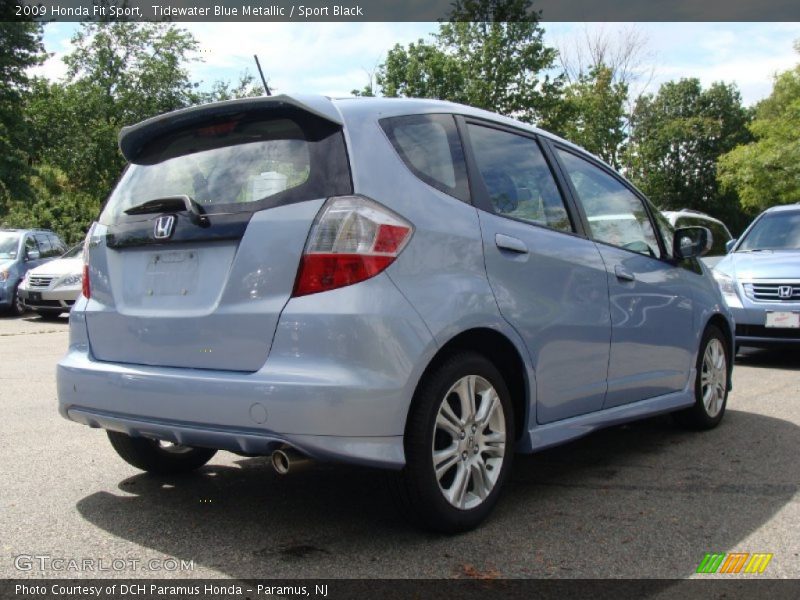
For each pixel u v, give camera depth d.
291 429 2.82
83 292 3.65
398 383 2.94
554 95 33.97
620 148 40.34
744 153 37.88
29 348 10.46
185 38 37.34
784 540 3.26
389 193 3.10
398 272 3.02
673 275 4.96
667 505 3.72
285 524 3.42
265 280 2.98
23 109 31.61
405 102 3.48
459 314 3.18
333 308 2.87
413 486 3.09
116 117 36.47
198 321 3.10
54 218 35.75
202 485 4.02
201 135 3.45
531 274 3.65
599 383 4.13
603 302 4.15
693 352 5.14
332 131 3.12
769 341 8.21
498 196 3.67
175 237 3.22
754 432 5.33
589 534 3.32
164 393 3.08
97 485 4.00
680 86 68.75
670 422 5.68
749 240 9.53
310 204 3.00
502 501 3.79
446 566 2.95
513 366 3.63
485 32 33.69
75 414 3.48
